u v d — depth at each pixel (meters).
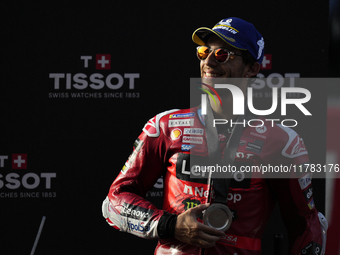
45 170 2.23
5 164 2.23
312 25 2.21
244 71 1.12
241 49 1.06
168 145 1.07
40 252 2.19
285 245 2.16
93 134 2.26
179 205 1.00
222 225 0.92
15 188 2.22
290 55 2.22
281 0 2.23
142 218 0.96
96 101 2.27
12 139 2.24
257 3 2.24
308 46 2.21
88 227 2.21
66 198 2.22
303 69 2.21
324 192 2.13
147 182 1.12
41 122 2.25
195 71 2.27
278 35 2.23
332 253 2.10
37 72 2.27
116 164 2.25
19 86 2.27
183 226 0.89
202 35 1.14
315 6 2.21
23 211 2.21
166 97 2.27
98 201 2.22
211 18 2.27
